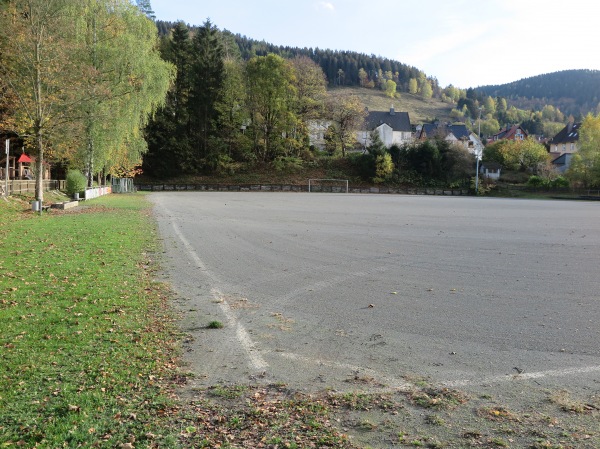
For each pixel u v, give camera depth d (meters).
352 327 6.78
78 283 8.88
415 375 5.09
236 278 9.98
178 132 68.25
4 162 32.94
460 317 7.23
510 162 76.75
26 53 24.30
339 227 19.83
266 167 72.12
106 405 4.27
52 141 27.23
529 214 29.44
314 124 76.94
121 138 33.75
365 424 4.01
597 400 4.46
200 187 65.94
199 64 67.00
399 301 8.18
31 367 5.02
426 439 3.77
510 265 11.52
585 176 64.25
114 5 33.50
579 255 13.05
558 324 6.87
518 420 4.07
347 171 73.12
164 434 3.80
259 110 69.69
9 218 20.19
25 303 7.44
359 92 181.25
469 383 4.88
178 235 16.55
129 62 31.97
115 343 5.85
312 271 10.73
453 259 12.32
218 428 3.91
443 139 76.81
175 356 5.56
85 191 33.31
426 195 64.62
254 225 20.19
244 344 6.05
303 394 4.59
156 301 7.98
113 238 14.99
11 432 3.80
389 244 14.97
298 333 6.51
